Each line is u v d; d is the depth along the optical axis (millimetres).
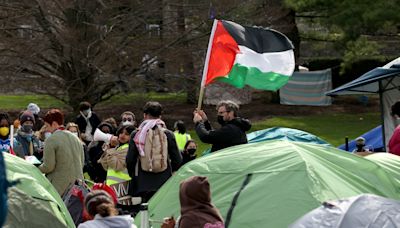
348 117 34906
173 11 31641
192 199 7816
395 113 14273
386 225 5594
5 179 4449
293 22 35875
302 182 9508
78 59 29906
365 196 5961
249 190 9602
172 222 8633
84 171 15500
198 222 7707
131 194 12289
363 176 9930
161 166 12109
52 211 9672
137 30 31172
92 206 8109
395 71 16297
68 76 30516
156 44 31438
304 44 44125
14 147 13656
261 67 12969
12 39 29781
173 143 12367
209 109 34375
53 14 29547
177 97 36656
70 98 30797
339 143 28109
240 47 12852
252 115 34844
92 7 29828
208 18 31031
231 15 31375
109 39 30250
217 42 12812
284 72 13117
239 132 11742
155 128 12211
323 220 5699
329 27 33625
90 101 30906
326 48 39906
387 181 10000
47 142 11734
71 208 11375
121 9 30906
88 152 15516
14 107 34500
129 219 8133
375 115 35500
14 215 9344
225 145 11695
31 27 30188
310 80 38188
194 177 7895
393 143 11945
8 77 30203
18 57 29938
